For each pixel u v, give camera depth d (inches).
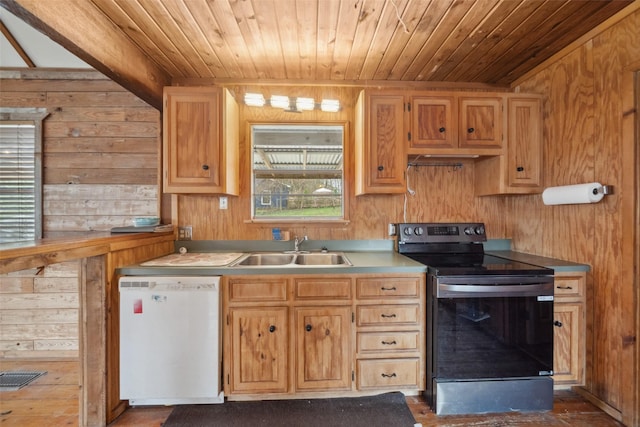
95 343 65.8
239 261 79.0
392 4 61.9
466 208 99.9
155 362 68.6
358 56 83.4
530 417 68.3
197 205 96.5
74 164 97.6
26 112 96.7
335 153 99.3
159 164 97.3
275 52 80.9
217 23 67.9
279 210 98.6
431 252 93.0
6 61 94.3
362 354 72.7
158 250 87.0
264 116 97.1
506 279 68.2
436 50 80.4
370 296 72.7
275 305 71.8
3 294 96.0
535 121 86.7
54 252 52.1
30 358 95.7
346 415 68.5
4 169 96.9
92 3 60.9
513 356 68.7
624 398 65.1
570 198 72.9
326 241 97.8
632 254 63.6
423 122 85.3
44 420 68.1
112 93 98.3
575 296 73.7
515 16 66.1
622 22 64.6
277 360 71.8
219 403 72.6
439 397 67.9
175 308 68.6
